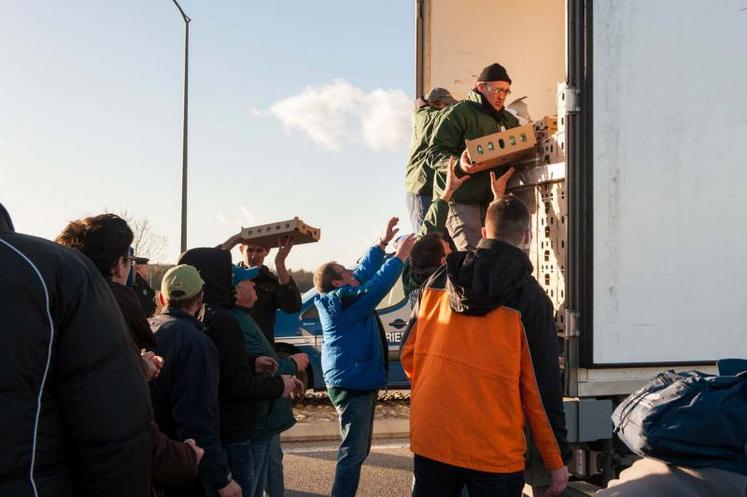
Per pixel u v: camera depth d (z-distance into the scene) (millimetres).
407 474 6035
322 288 4453
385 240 4844
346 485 4316
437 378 2932
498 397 2826
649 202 3455
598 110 3414
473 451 2803
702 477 2416
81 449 1777
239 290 3918
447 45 5281
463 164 3971
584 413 3346
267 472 4504
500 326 2846
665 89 3502
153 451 2373
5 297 1673
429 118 4586
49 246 1828
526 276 2881
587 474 3594
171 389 2947
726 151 3572
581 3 3461
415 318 3318
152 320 3119
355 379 4316
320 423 8281
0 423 1633
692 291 3492
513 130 3861
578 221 3410
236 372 3359
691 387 2506
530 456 3326
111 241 2582
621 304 3404
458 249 4301
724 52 3600
